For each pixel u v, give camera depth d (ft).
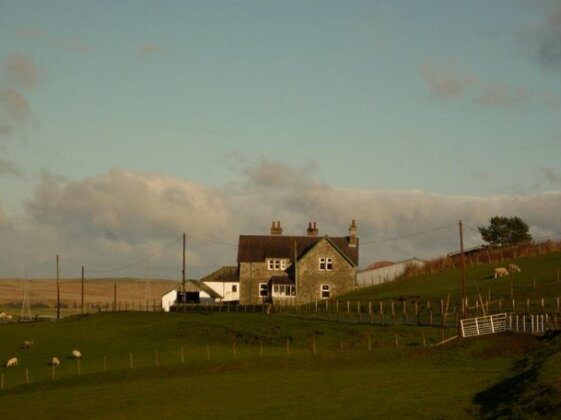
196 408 202.80
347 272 474.49
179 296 534.37
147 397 222.69
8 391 257.14
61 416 204.74
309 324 339.36
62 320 429.38
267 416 188.96
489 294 366.63
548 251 492.13
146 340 344.69
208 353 294.25
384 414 182.70
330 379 236.22
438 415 179.01
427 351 270.05
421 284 440.86
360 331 318.04
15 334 388.57
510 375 219.20
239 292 495.82
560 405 162.91
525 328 288.51
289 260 492.95
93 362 300.61
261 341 322.75
